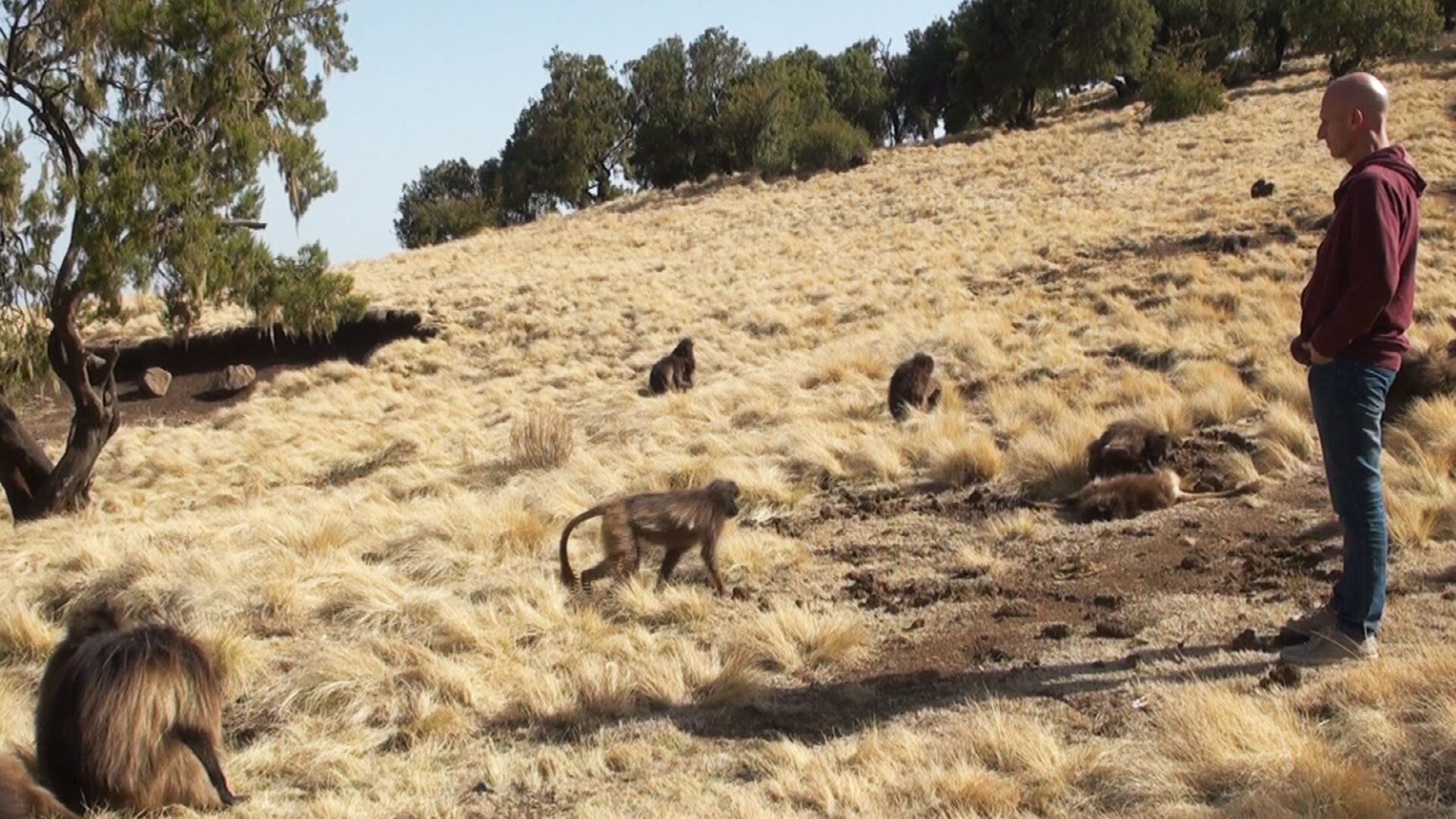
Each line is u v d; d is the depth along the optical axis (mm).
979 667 7000
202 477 22312
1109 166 40781
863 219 40125
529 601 8836
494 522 10922
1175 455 11664
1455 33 58219
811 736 6379
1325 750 4852
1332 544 8523
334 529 11219
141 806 5375
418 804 5793
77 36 16672
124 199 16453
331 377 30281
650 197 55625
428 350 30828
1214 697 5395
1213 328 17812
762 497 12039
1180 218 28844
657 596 8750
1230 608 7309
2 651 8656
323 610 8891
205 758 5551
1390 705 5293
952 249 31531
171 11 16969
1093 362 17125
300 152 18516
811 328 25984
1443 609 6688
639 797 5707
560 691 7152
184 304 18375
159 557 10148
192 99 17344
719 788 5672
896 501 11672
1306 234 24547
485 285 35438
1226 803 4730
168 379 31734
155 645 5516
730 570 9586
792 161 56500
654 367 21922
